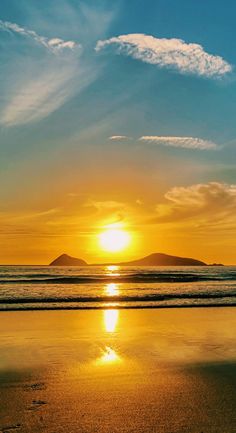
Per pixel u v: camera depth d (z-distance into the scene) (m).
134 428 5.50
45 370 8.54
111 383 7.66
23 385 7.48
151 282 47.00
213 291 31.02
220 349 10.68
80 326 14.28
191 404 6.49
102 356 9.81
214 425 5.61
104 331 13.28
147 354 10.05
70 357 9.69
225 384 7.67
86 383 7.64
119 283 44.53
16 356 9.75
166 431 5.39
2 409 6.18
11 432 5.30
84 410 6.19
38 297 24.55
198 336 12.49
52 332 13.05
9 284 40.03
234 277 62.78
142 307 20.14
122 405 6.43
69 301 22.69
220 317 16.81
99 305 20.77
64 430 5.41
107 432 5.36
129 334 12.77
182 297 25.38
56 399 6.70
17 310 18.78
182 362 9.29
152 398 6.79
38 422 5.67
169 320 15.86
